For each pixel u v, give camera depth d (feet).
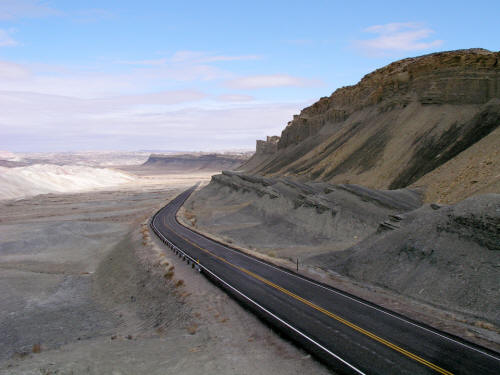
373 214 155.02
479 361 44.09
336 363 44.73
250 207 254.68
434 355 45.93
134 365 46.19
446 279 70.28
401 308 64.13
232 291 75.87
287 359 46.70
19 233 189.98
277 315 61.57
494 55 216.95
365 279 85.66
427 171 189.67
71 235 186.80
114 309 87.45
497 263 66.49
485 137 164.55
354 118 358.84
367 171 234.79
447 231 79.66
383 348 48.26
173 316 70.13
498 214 71.36
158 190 515.09
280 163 451.12
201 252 121.80
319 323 57.57
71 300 95.66
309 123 474.08
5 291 99.19
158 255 117.91
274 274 90.48
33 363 46.98
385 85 317.63
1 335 71.87
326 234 159.02
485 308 60.49
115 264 126.52
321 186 232.73
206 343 53.16
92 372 42.98
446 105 231.09
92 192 489.26
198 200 352.08
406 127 243.19
